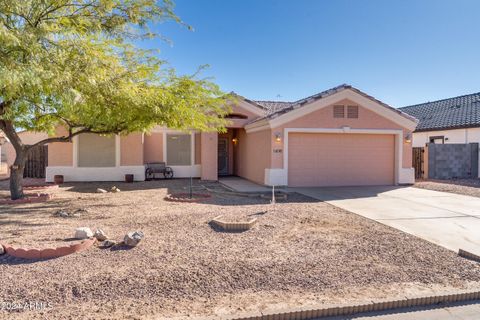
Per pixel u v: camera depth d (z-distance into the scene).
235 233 7.62
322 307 4.29
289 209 10.64
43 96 9.31
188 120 12.51
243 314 4.11
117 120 12.10
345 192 14.77
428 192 14.97
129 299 4.46
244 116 19.80
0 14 7.02
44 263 5.59
